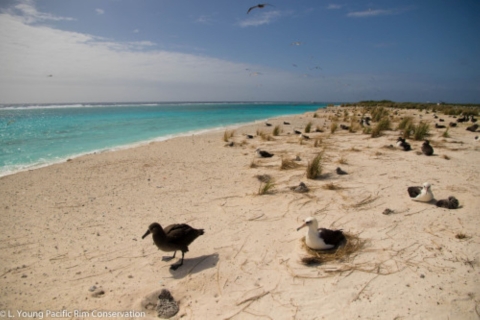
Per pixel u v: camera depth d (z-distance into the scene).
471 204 7.08
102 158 13.89
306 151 14.22
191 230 5.45
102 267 5.26
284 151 14.42
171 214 7.40
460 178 9.10
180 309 4.28
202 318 4.06
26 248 5.86
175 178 10.45
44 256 5.58
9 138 20.77
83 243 6.06
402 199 7.70
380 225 6.37
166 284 4.80
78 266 5.28
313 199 8.04
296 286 4.60
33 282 4.82
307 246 5.56
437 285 4.41
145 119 39.75
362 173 10.16
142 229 6.66
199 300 4.43
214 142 18.11
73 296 4.50
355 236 5.94
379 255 5.27
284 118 38.06
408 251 5.33
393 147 14.08
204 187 9.40
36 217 7.30
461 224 6.16
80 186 9.72
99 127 28.50
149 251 5.80
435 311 3.94
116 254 5.67
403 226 6.26
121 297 4.49
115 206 7.98
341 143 16.12
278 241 5.97
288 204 7.80
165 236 5.14
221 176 10.57
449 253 5.18
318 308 4.12
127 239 6.22
